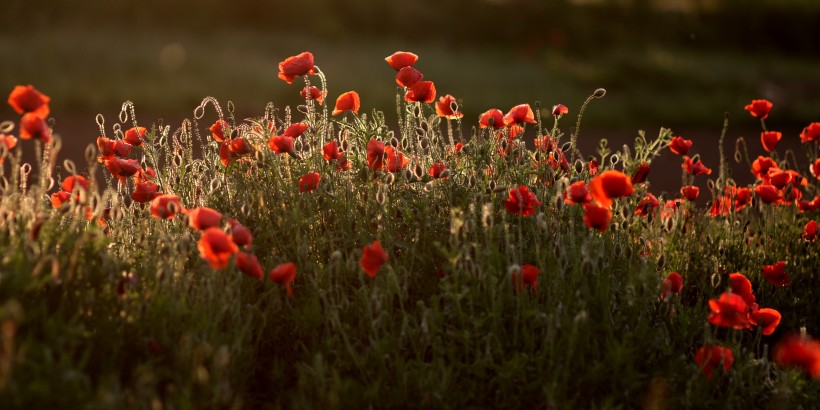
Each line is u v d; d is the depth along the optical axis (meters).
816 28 22.97
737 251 3.75
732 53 21.44
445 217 3.04
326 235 3.02
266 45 17.03
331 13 19.80
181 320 2.47
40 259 2.36
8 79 11.48
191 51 15.09
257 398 2.60
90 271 2.44
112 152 3.14
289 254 2.89
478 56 18.14
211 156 3.48
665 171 8.22
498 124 3.18
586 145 10.34
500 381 2.43
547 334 2.48
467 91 13.38
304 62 3.19
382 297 2.61
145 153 3.28
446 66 15.61
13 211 2.48
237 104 11.79
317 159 3.21
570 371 2.47
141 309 2.38
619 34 21.22
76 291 2.34
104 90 11.49
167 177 3.27
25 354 2.00
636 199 3.31
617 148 10.07
